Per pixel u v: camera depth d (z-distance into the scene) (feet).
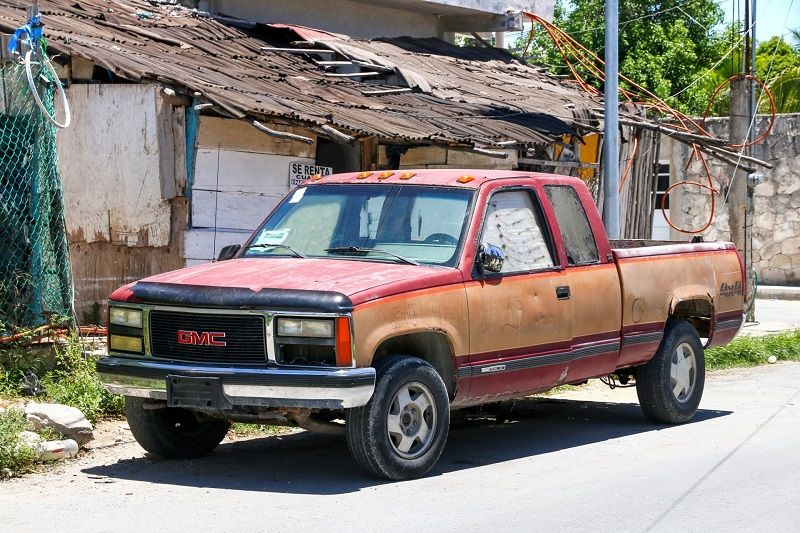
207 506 21.15
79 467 24.66
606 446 28.17
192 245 39.40
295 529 19.43
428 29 68.85
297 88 45.27
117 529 19.38
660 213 90.02
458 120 47.62
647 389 30.83
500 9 68.49
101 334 35.22
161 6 52.44
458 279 24.17
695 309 32.81
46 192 30.66
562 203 27.91
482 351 24.57
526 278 25.82
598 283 27.86
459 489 22.76
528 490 22.74
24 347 30.07
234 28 52.75
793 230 85.35
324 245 26.05
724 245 33.50
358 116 42.70
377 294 22.35
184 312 22.82
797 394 37.58
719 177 86.28
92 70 40.75
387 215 25.91
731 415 32.96
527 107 54.08
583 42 99.50
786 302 79.46
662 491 22.65
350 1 63.00
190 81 38.24
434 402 23.61
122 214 39.91
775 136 85.51
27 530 19.35
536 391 26.78
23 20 39.99
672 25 100.78
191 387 22.41
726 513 20.84
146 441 25.13
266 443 28.09
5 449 23.85
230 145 40.60
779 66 112.27
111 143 39.96
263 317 22.06
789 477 23.91
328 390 21.47
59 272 31.14
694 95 99.76
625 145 60.90
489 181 25.99
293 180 43.19
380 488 22.74
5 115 30.19
